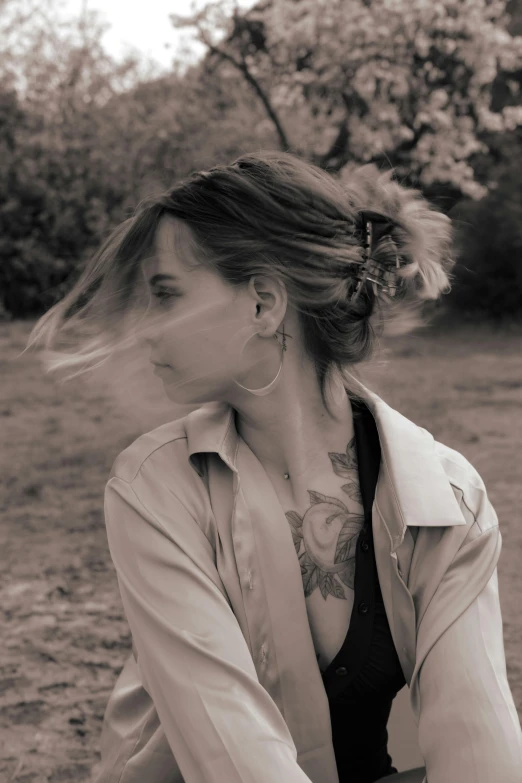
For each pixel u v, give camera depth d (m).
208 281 1.10
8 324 13.10
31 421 7.18
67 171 14.65
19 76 15.60
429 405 7.88
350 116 13.80
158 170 14.98
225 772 0.95
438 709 1.05
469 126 14.10
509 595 3.51
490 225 15.65
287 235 1.09
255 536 1.10
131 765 1.16
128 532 1.08
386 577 1.11
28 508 4.80
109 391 1.23
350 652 1.12
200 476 1.13
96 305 1.15
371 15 13.56
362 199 1.20
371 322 1.21
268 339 1.12
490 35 13.71
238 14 14.20
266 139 15.04
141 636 1.04
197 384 1.12
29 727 2.50
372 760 1.22
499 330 14.52
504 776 1.01
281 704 1.09
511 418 7.43
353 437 1.20
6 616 3.30
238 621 1.08
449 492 1.12
